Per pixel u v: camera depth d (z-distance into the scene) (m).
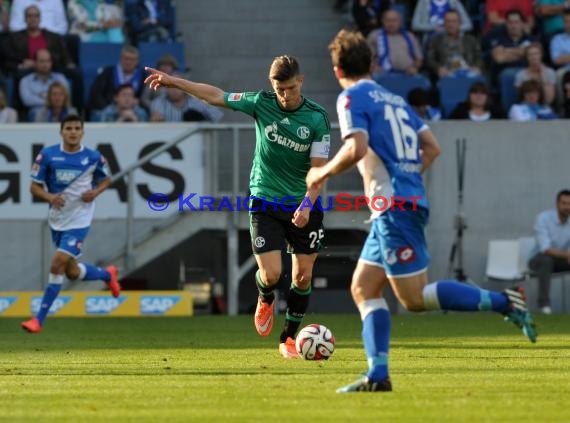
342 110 21.53
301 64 67.19
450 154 53.81
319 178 21.72
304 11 68.56
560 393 21.94
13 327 44.53
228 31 67.94
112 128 52.66
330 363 28.95
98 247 52.56
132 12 64.25
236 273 52.56
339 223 53.38
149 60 61.91
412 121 22.14
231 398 21.38
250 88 67.06
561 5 63.97
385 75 59.97
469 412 19.30
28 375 26.20
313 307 55.66
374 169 21.66
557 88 60.25
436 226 53.75
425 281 21.75
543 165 54.00
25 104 57.66
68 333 41.56
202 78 66.94
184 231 52.50
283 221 30.92
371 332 21.89
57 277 40.53
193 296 58.25
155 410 19.89
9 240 52.31
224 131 54.31
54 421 18.72
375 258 21.92
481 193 54.00
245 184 54.84
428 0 64.94
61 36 60.47
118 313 51.28
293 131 30.30
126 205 52.59
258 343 36.56
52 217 40.69
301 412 19.42
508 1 64.00
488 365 28.14
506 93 60.59
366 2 64.00
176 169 52.56
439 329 42.78
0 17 63.34
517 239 53.91
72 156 40.34
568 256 52.16
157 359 30.61
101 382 24.55
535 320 47.22
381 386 21.94
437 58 62.06
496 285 54.12
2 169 52.19
